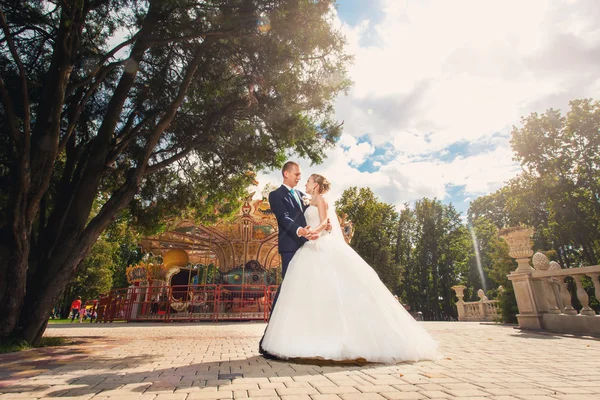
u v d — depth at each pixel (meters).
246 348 5.00
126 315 16.69
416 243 52.25
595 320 5.89
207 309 18.11
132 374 2.83
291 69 6.95
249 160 8.14
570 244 26.11
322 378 2.54
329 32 6.41
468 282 49.09
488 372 2.71
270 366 3.15
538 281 7.71
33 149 5.37
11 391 2.23
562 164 24.80
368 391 2.12
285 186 4.27
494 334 6.56
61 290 5.55
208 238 20.89
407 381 2.39
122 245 48.31
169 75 8.22
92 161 6.20
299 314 3.43
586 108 24.58
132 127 8.16
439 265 49.69
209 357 3.96
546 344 4.75
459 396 1.97
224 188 9.83
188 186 10.01
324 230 3.98
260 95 7.52
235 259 20.11
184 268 22.27
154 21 6.47
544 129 25.78
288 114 7.18
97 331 9.33
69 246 5.66
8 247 5.04
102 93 8.48
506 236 8.31
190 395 2.07
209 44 6.36
